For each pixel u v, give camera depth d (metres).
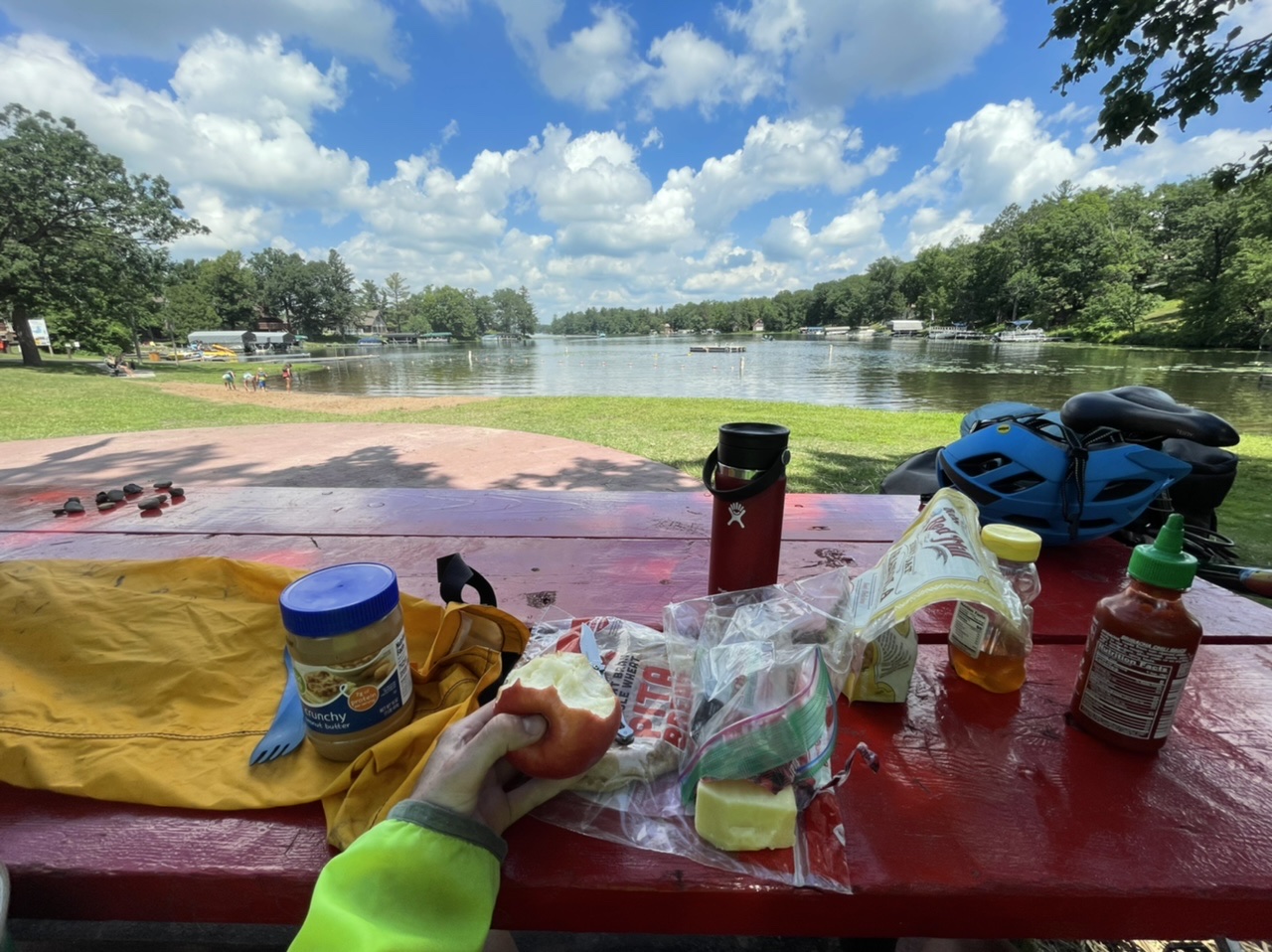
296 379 24.25
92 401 11.94
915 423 8.32
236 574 1.03
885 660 0.81
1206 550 1.74
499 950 0.89
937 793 0.68
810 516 1.82
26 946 1.19
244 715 0.80
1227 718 0.81
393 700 0.72
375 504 1.98
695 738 0.67
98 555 1.52
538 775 0.59
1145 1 3.86
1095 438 1.47
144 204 28.09
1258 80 3.82
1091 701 0.76
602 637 0.88
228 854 0.62
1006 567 0.87
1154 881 0.58
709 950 1.26
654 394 16.72
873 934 0.60
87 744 0.74
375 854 0.52
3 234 24.66
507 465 5.09
